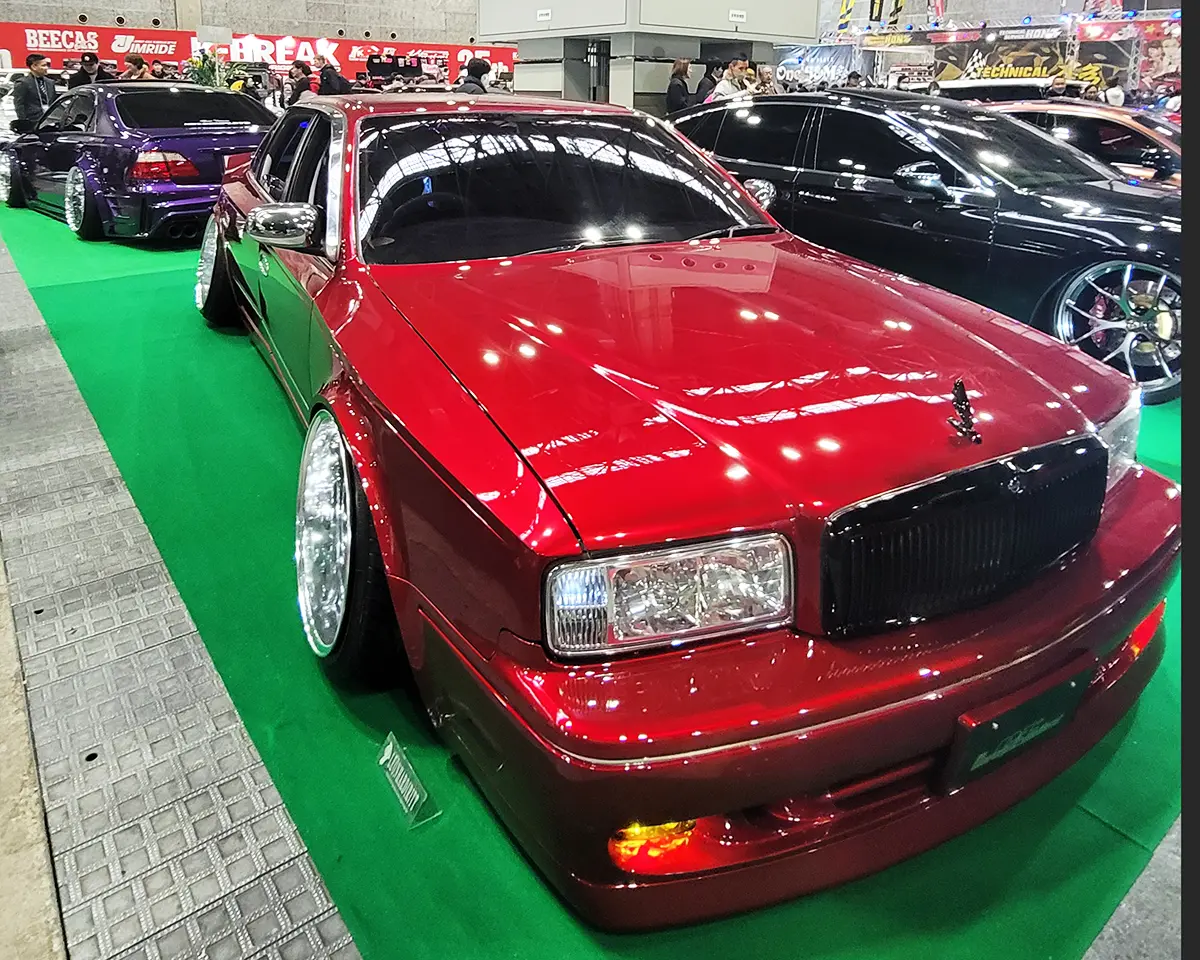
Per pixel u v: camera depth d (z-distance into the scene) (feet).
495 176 8.42
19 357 13.93
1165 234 11.86
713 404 5.14
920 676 4.46
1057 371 6.05
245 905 5.18
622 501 4.44
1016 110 23.35
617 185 8.75
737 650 4.46
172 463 10.50
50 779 6.02
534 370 5.54
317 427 7.11
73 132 22.49
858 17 43.60
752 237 8.68
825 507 4.49
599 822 4.24
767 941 5.00
